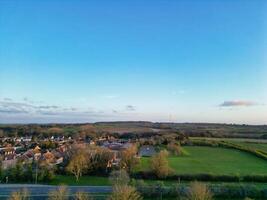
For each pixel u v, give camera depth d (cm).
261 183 13562
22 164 15825
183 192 11356
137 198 10669
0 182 14512
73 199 10994
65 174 16075
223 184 12581
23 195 10762
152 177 14438
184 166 17312
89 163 15975
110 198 10188
